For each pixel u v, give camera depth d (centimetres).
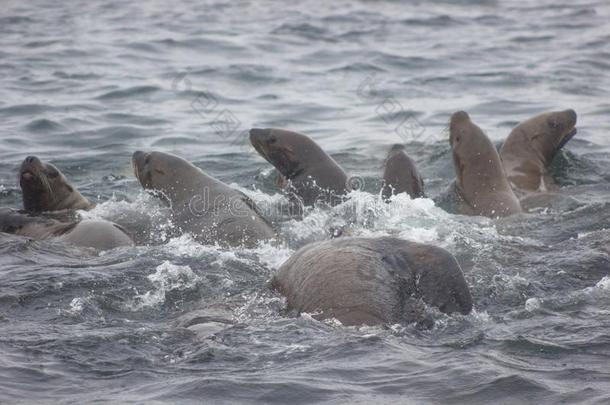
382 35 11362
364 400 2673
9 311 3634
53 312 3628
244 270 4178
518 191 5953
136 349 3112
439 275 3512
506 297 3766
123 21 12231
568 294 3762
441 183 6131
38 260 4391
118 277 4038
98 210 5344
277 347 3062
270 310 3562
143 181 5284
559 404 2638
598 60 9825
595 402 2630
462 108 8031
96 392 2761
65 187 5619
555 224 5025
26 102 8125
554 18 12481
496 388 2739
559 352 3031
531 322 3375
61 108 7950
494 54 10244
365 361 2936
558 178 6281
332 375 2834
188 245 4594
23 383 2823
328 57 10144
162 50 10394
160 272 4081
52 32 11406
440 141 7025
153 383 2820
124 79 9031
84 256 4497
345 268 3525
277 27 11756
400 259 3578
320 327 3253
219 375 2842
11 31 11488
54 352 3088
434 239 4612
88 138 7175
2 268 4234
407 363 2919
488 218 5209
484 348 3073
